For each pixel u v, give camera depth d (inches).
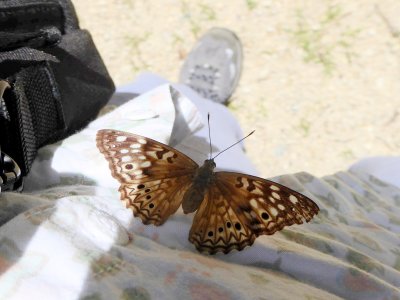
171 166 6.3
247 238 6.0
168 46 12.7
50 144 7.4
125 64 12.8
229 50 12.0
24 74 6.6
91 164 7.1
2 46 6.8
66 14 8.0
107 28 13.0
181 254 6.0
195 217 6.2
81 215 5.8
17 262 5.2
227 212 6.1
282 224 5.9
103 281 5.3
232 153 9.1
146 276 5.5
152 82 10.5
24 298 5.1
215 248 6.1
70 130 7.9
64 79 7.6
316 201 8.1
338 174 9.3
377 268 6.8
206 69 12.0
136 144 6.1
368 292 6.3
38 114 7.0
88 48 8.1
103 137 6.0
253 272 6.0
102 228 5.8
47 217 5.6
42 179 7.1
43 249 5.4
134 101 7.9
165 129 7.6
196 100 10.0
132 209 6.2
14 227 5.4
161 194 6.3
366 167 9.8
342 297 6.3
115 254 5.6
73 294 5.2
